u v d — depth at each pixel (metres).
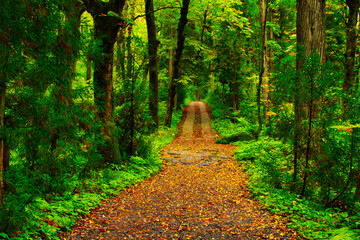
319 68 5.36
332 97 5.26
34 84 3.58
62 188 5.04
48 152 4.20
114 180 6.82
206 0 17.56
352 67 9.09
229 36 22.53
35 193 3.69
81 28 4.57
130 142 9.40
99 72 7.59
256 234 4.08
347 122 4.94
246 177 8.45
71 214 4.50
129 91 9.05
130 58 8.91
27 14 3.30
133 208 5.40
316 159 5.36
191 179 8.31
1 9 2.81
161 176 8.59
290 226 4.28
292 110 5.89
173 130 19.92
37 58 3.46
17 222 3.22
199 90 48.31
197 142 16.97
